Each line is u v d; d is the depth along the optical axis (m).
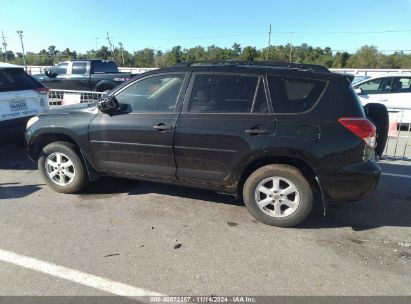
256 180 4.00
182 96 4.21
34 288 2.95
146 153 4.38
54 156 4.89
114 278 3.09
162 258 3.39
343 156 3.73
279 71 3.96
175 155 4.24
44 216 4.23
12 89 6.30
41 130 4.83
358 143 3.73
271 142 3.82
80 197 4.80
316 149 3.74
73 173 4.82
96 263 3.30
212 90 4.11
